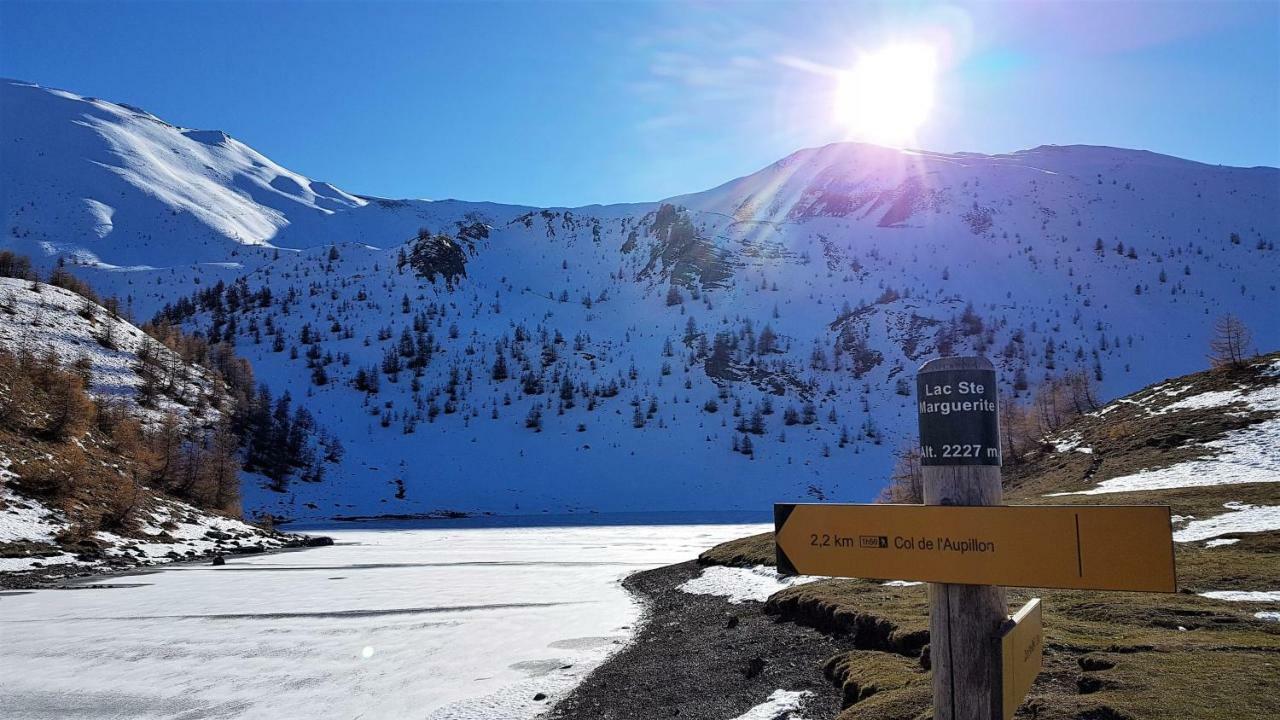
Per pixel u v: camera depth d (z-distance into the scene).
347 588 33.12
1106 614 13.31
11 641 21.36
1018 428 60.38
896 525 3.66
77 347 102.56
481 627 22.58
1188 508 25.45
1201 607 13.13
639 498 142.25
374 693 15.40
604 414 178.00
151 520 52.31
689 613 22.42
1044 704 8.45
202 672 17.52
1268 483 27.66
